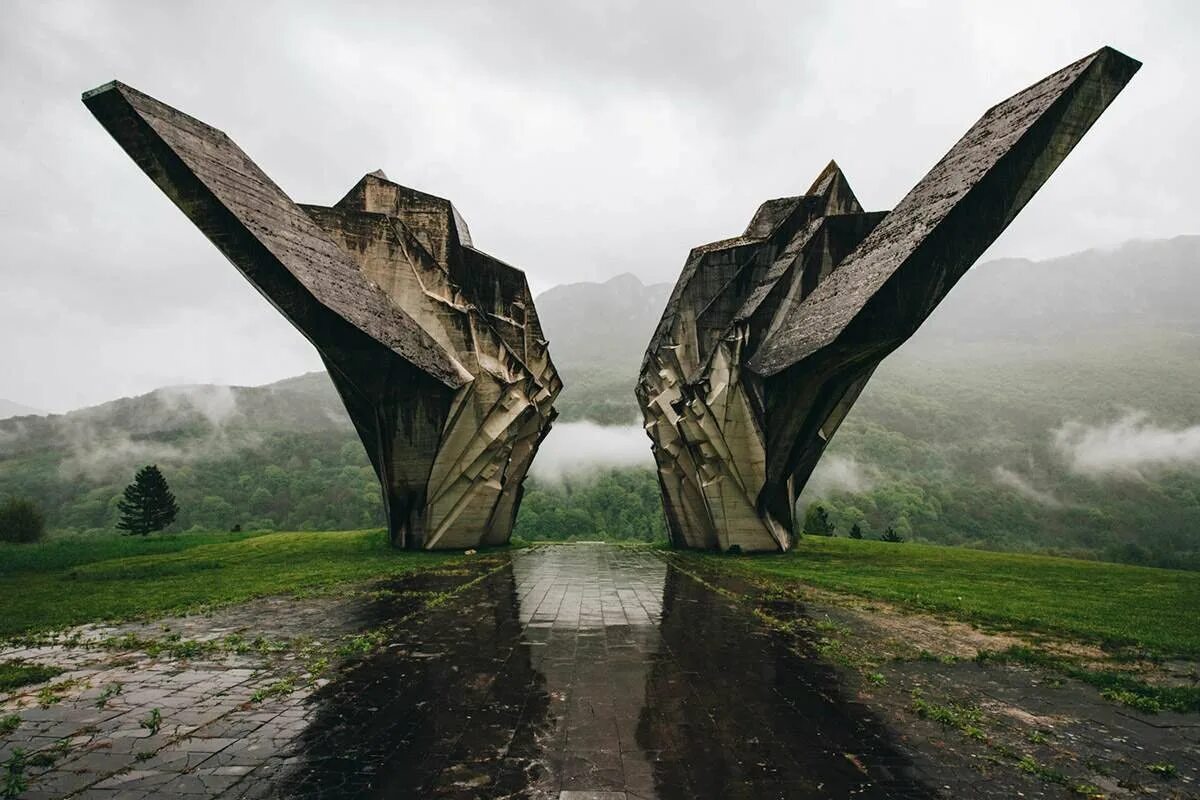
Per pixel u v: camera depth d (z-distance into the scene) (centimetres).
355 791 532
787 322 2267
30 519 4312
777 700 757
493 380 2584
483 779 554
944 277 1678
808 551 2652
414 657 948
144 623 1182
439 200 2761
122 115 1623
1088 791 530
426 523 2541
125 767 572
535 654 969
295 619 1218
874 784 546
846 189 2786
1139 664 905
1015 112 1742
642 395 3434
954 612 1280
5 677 824
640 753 608
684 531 3189
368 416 2436
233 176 1833
